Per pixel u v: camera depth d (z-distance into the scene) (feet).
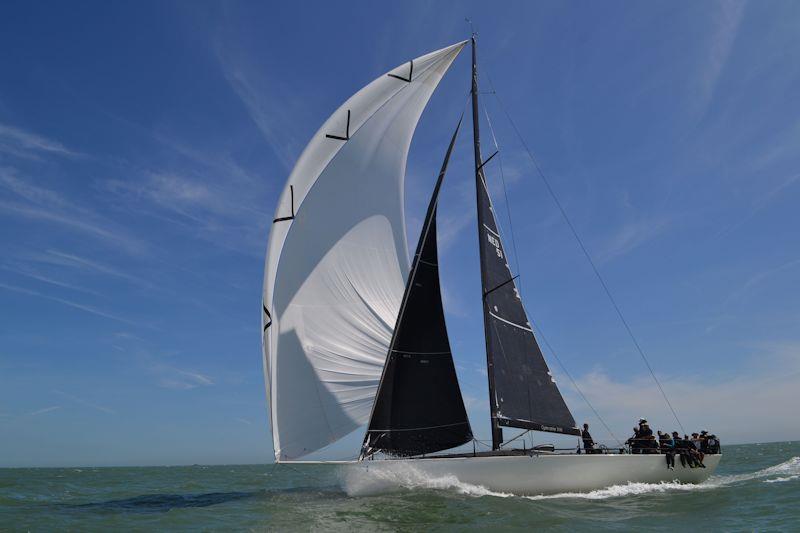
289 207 49.67
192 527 39.45
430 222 52.08
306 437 47.57
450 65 56.70
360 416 49.49
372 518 38.37
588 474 46.68
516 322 55.57
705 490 50.06
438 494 44.01
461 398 49.44
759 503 44.01
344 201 52.21
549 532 34.73
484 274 54.13
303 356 48.57
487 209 57.00
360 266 52.37
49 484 90.43
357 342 50.80
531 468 45.24
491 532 34.76
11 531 39.58
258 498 52.60
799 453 177.68
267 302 47.73
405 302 49.83
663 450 52.47
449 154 53.26
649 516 39.37
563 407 55.57
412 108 55.26
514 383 52.75
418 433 47.85
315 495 50.70
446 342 50.47
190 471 180.55
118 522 42.78
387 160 54.44
